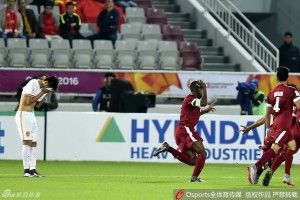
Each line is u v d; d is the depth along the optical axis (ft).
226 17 277.85
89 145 194.70
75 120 194.49
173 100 235.61
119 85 207.10
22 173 158.71
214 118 194.18
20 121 147.74
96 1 270.67
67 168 174.09
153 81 229.45
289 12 291.58
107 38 250.57
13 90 226.17
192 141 139.74
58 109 226.79
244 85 212.43
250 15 301.02
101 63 241.35
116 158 194.49
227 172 171.01
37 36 247.29
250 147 195.21
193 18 279.08
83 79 227.81
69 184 136.56
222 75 230.68
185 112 140.36
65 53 240.94
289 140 136.15
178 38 261.44
